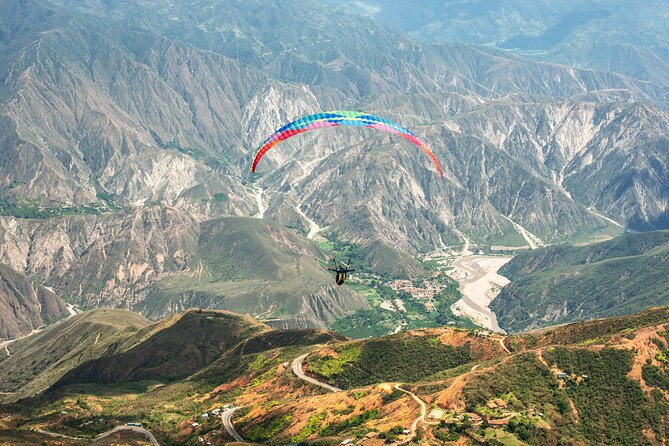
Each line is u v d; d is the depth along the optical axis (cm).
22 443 17988
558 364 17675
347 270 11175
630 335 18238
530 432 15688
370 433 16188
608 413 16475
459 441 15362
